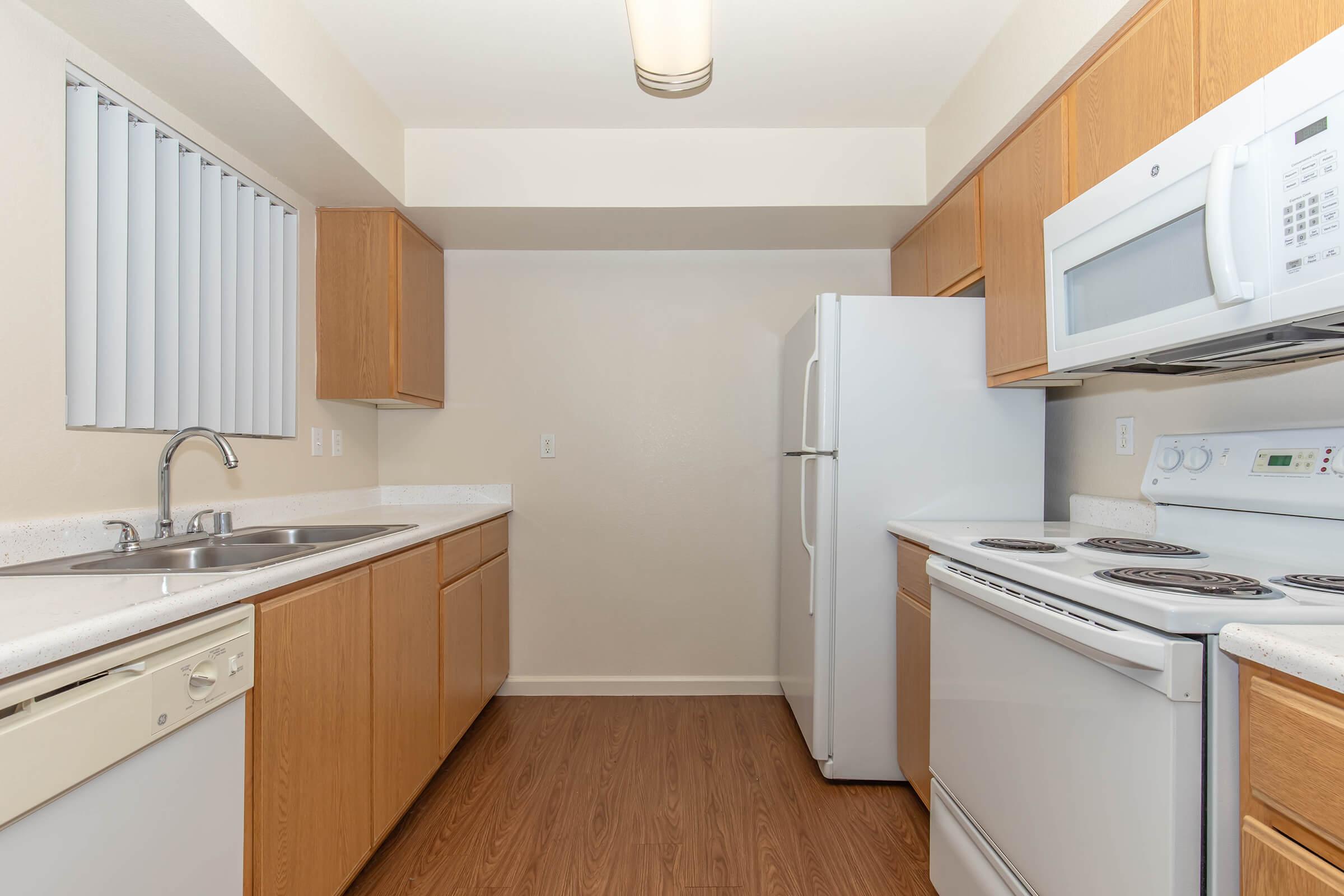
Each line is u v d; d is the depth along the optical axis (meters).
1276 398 1.39
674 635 2.93
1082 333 1.45
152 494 1.59
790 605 2.59
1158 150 1.20
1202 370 1.51
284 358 2.21
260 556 1.63
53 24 1.33
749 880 1.63
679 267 2.93
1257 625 0.82
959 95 2.12
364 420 2.74
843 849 1.76
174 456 1.65
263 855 1.18
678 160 2.43
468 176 2.40
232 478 1.90
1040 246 1.72
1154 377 1.75
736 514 2.92
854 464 2.11
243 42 1.45
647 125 2.40
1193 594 0.93
